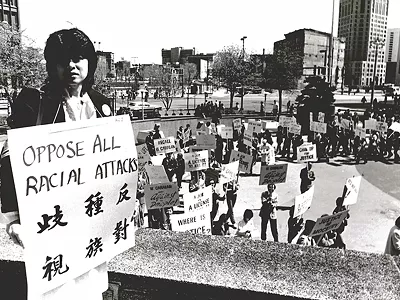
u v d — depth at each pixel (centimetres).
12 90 2845
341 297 189
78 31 163
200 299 200
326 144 2102
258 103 6159
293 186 1591
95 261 162
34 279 139
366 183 1647
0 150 169
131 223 178
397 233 623
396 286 199
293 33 9162
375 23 16475
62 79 162
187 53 15925
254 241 246
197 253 229
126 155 171
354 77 16388
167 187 792
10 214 154
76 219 152
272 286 196
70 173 149
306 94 2716
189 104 5778
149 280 203
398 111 4384
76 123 150
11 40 2822
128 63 10081
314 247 240
